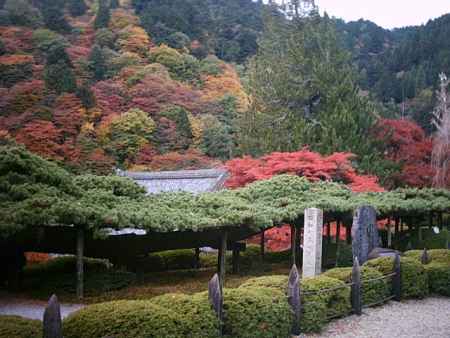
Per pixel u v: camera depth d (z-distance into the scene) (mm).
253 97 25906
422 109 36781
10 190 9383
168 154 28984
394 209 15688
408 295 10820
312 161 17094
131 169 27562
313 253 12016
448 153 24250
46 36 35312
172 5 45906
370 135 23844
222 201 12297
